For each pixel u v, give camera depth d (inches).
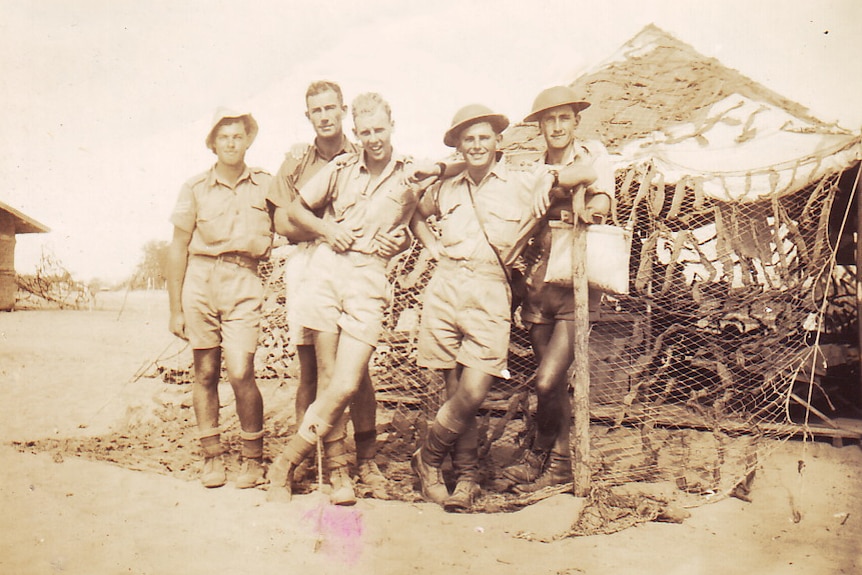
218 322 170.4
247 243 168.1
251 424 172.4
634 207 213.3
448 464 180.7
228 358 168.1
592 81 269.0
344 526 150.3
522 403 201.9
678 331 234.5
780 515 161.6
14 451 198.4
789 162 220.5
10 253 582.6
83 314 551.2
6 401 260.4
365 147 160.6
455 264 163.6
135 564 131.2
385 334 235.5
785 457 196.1
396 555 137.3
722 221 221.1
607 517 155.6
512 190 163.0
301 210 165.3
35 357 348.8
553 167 167.2
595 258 164.2
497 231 160.4
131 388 278.2
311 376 175.3
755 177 218.1
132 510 156.7
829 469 187.9
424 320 168.2
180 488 170.7
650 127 245.4
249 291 170.1
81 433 223.9
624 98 258.4
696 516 160.9
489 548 141.6
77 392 274.2
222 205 166.7
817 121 243.0
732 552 142.1
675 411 215.8
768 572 133.3
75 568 129.4
